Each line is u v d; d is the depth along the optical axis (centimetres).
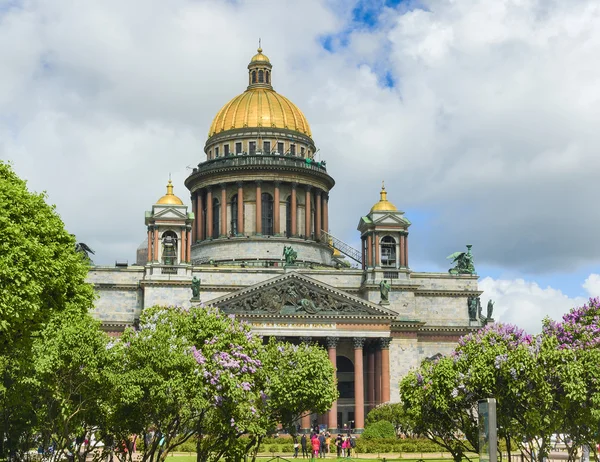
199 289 16888
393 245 18225
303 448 12431
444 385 9188
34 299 6975
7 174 7912
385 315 16525
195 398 8388
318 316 16250
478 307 18700
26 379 7812
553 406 8725
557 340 9288
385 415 15200
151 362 8256
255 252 19412
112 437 8919
